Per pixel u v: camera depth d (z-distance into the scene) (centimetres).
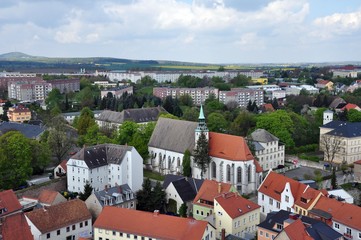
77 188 16125
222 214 12256
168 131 19088
